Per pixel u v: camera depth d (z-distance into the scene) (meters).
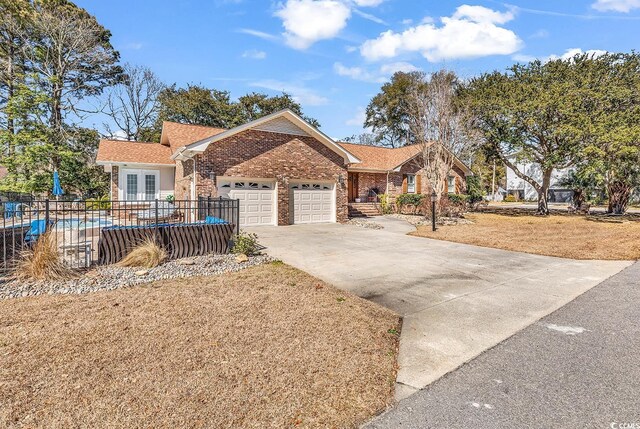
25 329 4.16
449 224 17.23
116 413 2.66
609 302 5.57
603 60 21.11
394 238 12.62
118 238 7.45
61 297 5.39
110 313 4.73
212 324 4.41
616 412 2.76
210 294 5.64
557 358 3.69
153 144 20.20
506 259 9.10
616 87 19.25
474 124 22.17
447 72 21.30
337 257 9.06
